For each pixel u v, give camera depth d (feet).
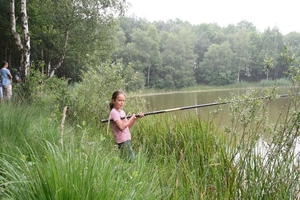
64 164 6.32
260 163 11.30
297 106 10.99
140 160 10.52
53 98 24.41
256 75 235.40
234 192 10.77
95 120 21.68
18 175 6.48
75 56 61.21
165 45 206.59
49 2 47.14
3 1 44.57
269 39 230.07
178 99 96.27
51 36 52.85
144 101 27.50
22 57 28.91
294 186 10.71
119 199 6.20
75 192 5.74
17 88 26.25
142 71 177.99
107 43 58.80
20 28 45.21
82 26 51.16
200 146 13.93
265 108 11.78
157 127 18.69
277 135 11.21
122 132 13.48
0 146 9.73
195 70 238.27
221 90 178.09
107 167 7.09
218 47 219.00
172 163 12.10
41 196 5.86
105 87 24.57
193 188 10.08
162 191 8.62
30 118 14.16
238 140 14.17
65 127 15.14
